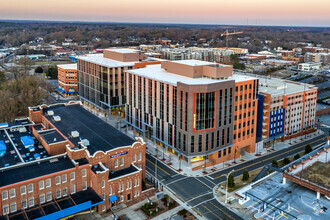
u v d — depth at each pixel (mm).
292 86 154500
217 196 95688
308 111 151500
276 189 99125
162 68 142875
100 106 175125
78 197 85188
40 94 180625
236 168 114500
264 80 164625
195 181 104625
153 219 84062
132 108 143625
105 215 85375
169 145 120938
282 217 84375
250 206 90062
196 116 108438
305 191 97938
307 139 145750
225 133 116188
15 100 169375
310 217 84000
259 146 130500
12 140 109062
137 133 144500
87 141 98812
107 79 161000
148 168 113188
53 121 121125
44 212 77938
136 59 176625
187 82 113000
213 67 117562
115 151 93375
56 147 99625
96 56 197500
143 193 96375
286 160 117062
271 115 133875
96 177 84875
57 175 83312
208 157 118938
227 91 112312
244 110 121562
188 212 87312
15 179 79625
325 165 108062
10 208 77750
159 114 124688
